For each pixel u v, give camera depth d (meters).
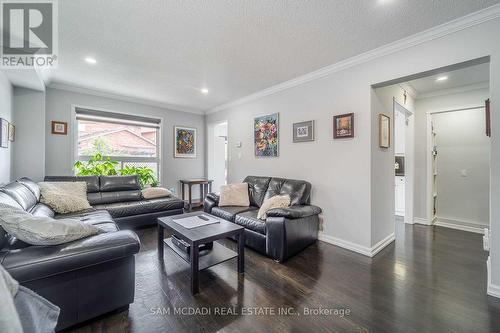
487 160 3.59
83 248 1.39
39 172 3.35
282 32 2.14
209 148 5.58
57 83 3.59
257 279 2.03
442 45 2.05
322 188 3.04
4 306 0.77
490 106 1.81
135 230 3.38
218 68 2.99
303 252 2.64
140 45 2.40
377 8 1.79
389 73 2.40
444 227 3.74
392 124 3.10
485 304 1.67
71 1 1.72
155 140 4.93
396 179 4.48
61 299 1.33
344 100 2.79
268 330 1.41
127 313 1.56
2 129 2.56
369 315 1.55
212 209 3.32
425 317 1.53
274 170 3.77
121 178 3.78
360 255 2.57
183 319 1.50
